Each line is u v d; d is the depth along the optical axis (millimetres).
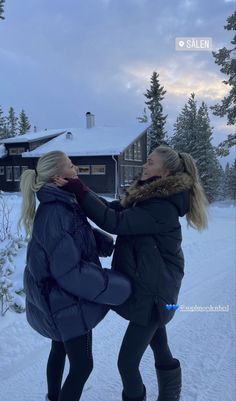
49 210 2307
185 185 2521
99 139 33594
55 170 2449
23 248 6367
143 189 2498
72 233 2291
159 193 2471
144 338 2500
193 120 38906
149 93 44000
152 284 2449
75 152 30922
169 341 4066
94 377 3398
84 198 2400
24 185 2553
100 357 3754
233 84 30125
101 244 2717
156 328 2555
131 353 2488
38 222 2328
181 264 2604
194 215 2695
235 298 5355
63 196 2336
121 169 31906
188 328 4387
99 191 31062
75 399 2416
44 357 3736
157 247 2490
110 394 3152
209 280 6270
